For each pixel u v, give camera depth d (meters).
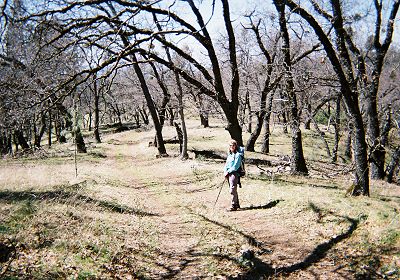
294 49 17.89
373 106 14.88
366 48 14.84
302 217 8.52
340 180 16.83
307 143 39.12
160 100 33.09
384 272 5.55
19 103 8.07
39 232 6.33
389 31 14.52
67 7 9.68
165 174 18.81
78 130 28.47
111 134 56.69
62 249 5.83
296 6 9.37
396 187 14.55
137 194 13.48
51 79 8.96
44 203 8.24
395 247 6.17
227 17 13.24
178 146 33.56
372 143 14.95
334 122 22.89
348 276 5.58
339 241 6.89
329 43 9.41
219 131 46.47
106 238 6.79
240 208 10.26
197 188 14.28
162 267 6.14
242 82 22.22
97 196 11.06
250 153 27.47
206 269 6.05
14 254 5.25
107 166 23.02
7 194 9.59
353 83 10.01
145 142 40.72
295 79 12.77
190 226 8.73
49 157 26.09
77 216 7.75
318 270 5.88
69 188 11.69
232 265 6.20
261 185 12.91
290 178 15.22
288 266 6.09
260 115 26.98
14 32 7.59
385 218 7.29
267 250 6.84
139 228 8.22
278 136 42.94
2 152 26.92
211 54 12.66
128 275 5.58
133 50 10.91
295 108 15.80
